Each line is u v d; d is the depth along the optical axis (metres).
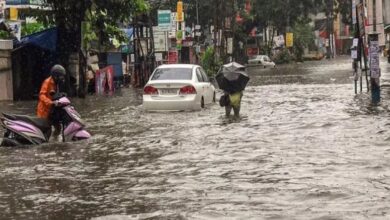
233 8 63.25
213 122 15.85
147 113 18.73
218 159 10.29
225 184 8.35
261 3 81.00
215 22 53.75
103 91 30.11
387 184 8.02
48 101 13.23
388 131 12.90
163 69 20.06
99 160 10.68
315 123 14.77
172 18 45.69
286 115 16.94
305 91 27.02
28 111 20.41
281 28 87.06
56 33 26.28
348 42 133.50
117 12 27.39
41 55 27.03
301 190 7.83
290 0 83.06
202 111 18.94
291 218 6.55
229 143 12.01
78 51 26.52
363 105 18.86
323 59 104.56
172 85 19.00
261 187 8.09
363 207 6.91
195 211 6.98
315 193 7.64
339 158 9.98
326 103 20.25
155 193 7.98
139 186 8.44
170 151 11.33
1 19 26.23
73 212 7.17
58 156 11.25
